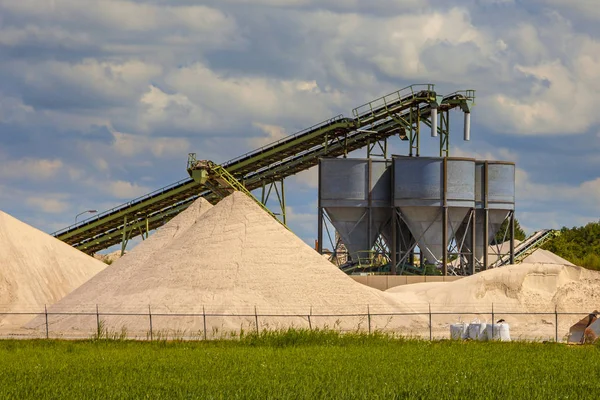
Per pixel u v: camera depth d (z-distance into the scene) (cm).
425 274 9838
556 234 11975
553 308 8069
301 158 9962
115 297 6544
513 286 8138
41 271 8281
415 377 3597
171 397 3108
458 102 9969
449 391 3247
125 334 5662
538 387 3341
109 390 3262
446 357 4350
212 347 4872
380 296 6781
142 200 9775
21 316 7462
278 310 6241
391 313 6538
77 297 6781
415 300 7969
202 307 6206
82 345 4997
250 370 3797
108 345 4981
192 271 6581
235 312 6156
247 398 3078
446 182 9794
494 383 3444
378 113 9756
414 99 9744
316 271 6694
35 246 8550
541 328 7188
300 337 5103
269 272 6575
